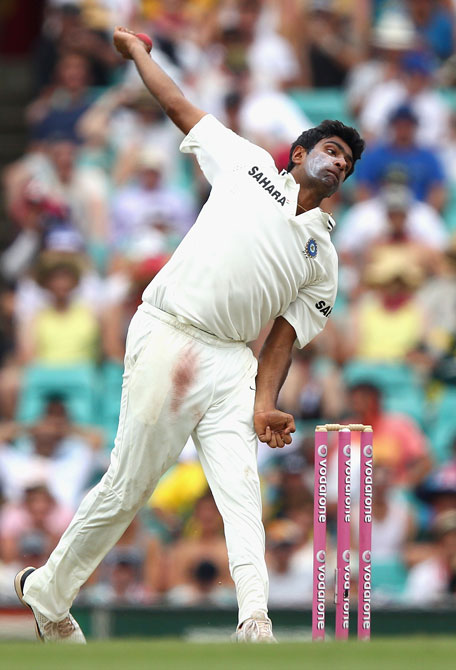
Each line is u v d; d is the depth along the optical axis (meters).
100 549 18.41
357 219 39.72
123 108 42.41
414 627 28.09
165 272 18.02
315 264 18.25
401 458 34.75
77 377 37.59
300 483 33.56
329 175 18.08
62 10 44.25
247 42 43.25
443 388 36.72
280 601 31.86
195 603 30.06
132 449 17.88
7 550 33.53
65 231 40.50
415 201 40.81
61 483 35.03
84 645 14.56
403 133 41.19
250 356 18.30
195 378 17.69
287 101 41.69
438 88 43.09
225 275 17.62
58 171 41.12
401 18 43.56
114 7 44.22
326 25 44.09
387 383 36.66
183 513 33.41
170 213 40.34
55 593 18.50
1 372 38.06
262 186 17.97
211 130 18.47
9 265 40.97
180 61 42.91
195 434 18.22
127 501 18.06
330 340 37.34
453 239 39.94
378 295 38.06
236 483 17.72
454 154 41.69
